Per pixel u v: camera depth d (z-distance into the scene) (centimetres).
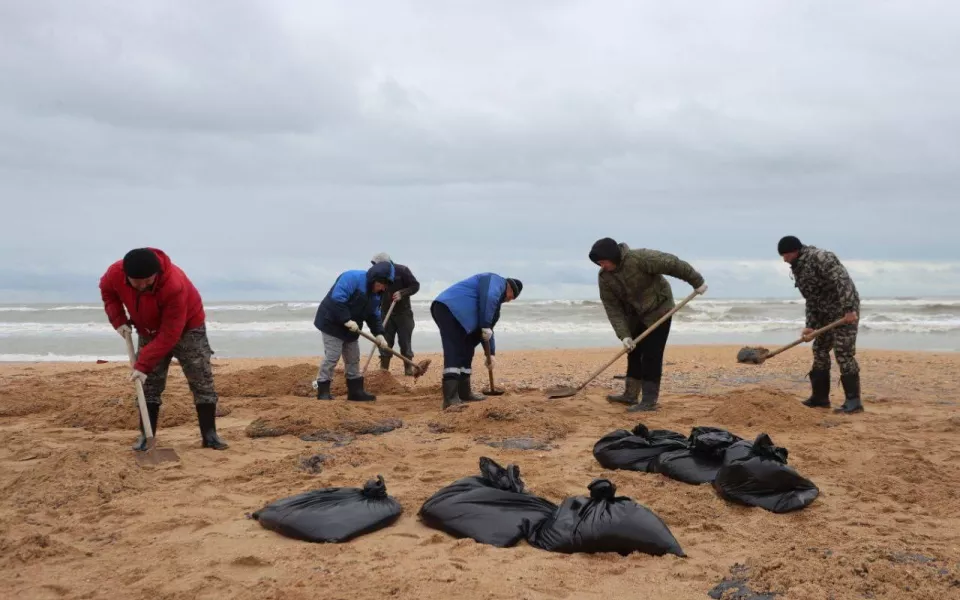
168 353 595
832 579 338
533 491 478
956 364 1218
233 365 1310
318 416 685
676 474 510
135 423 705
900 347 1741
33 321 2903
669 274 780
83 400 798
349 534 396
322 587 330
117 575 347
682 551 376
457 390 779
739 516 436
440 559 366
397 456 580
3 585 335
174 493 477
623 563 363
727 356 1379
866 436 640
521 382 1045
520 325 2573
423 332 2294
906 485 491
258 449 610
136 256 511
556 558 371
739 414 708
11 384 972
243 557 361
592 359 1369
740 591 330
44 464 500
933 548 377
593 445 621
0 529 397
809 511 443
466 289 797
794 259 789
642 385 800
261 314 3108
